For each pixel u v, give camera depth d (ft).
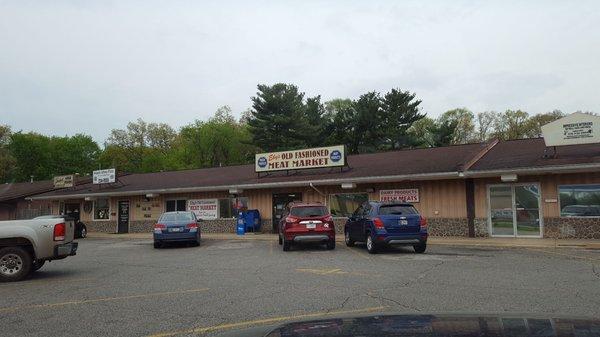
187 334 20.01
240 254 52.31
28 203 120.47
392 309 23.70
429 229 70.33
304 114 176.24
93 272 40.57
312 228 54.49
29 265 36.83
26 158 208.23
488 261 41.98
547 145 63.16
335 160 81.61
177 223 63.82
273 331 6.67
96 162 233.96
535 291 27.81
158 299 27.63
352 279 33.24
